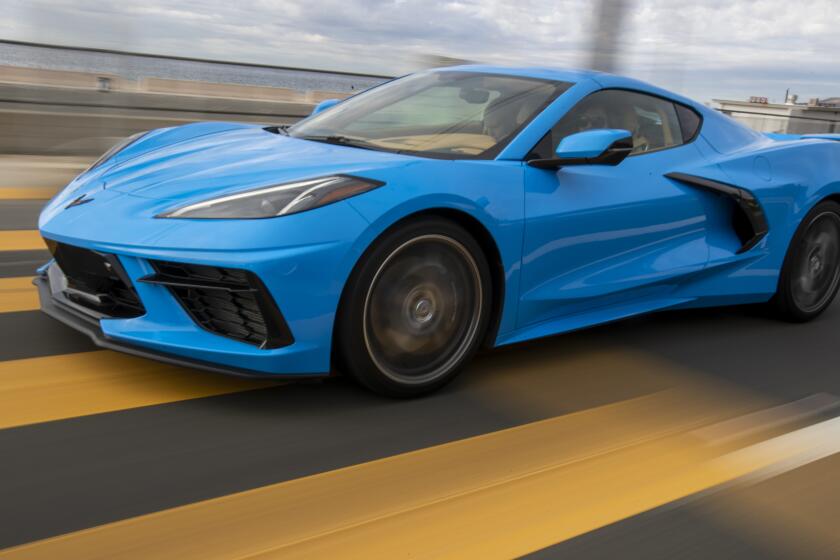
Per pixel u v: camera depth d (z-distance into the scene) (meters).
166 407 2.45
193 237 2.33
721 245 3.59
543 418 2.61
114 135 7.77
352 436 2.36
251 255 2.26
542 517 2.00
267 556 1.74
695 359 3.35
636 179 3.22
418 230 2.50
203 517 1.87
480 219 2.63
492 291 2.79
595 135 2.82
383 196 2.42
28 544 1.72
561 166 2.94
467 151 2.90
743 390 3.03
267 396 2.58
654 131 3.46
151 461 2.12
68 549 1.71
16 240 4.46
